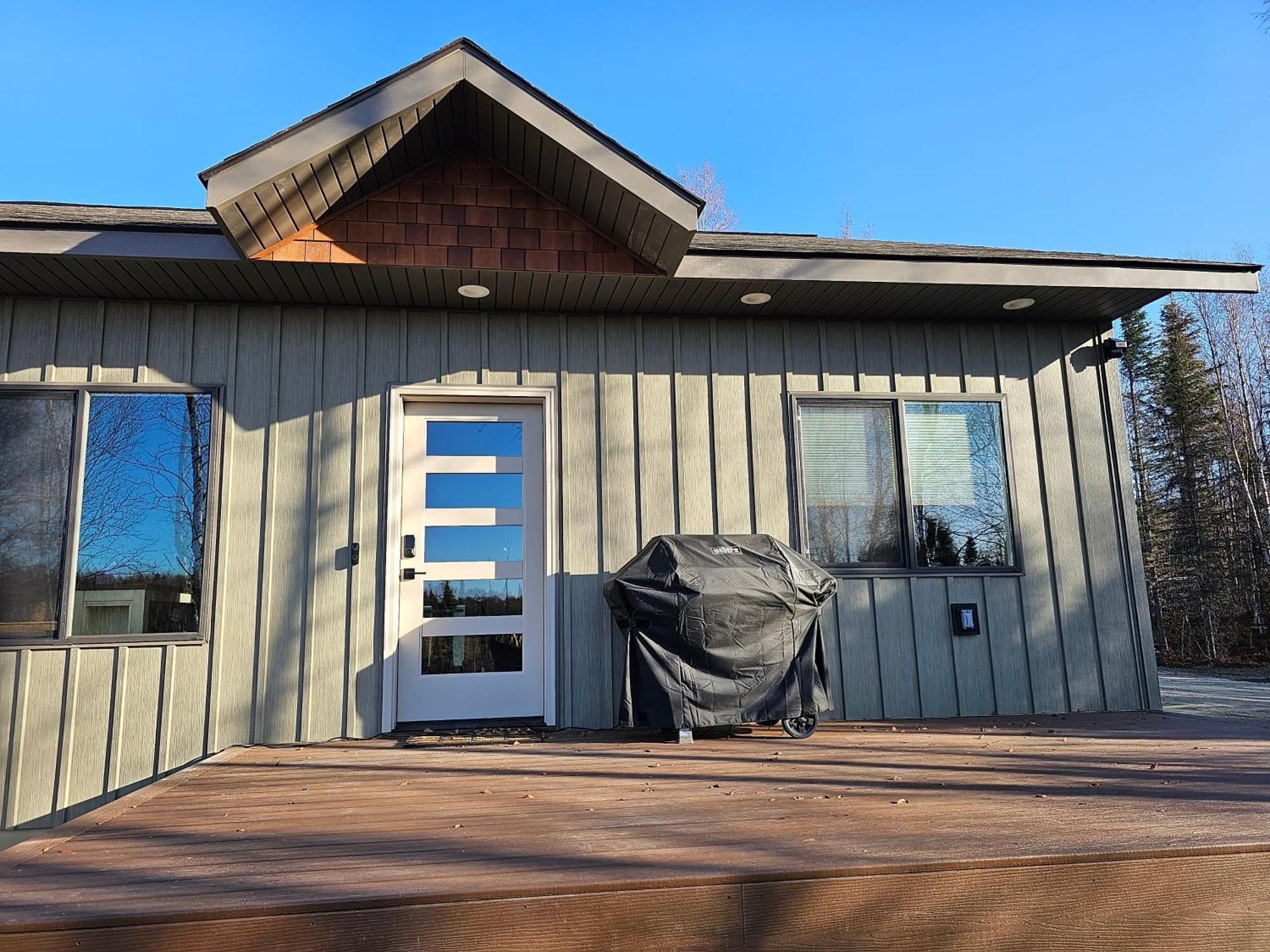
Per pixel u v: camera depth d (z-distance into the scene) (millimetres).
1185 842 2203
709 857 2109
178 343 4637
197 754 4293
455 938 1827
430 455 4922
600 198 4191
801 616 4258
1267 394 18109
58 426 4473
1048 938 2039
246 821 2609
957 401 5391
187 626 4406
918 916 1999
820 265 4613
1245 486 16984
